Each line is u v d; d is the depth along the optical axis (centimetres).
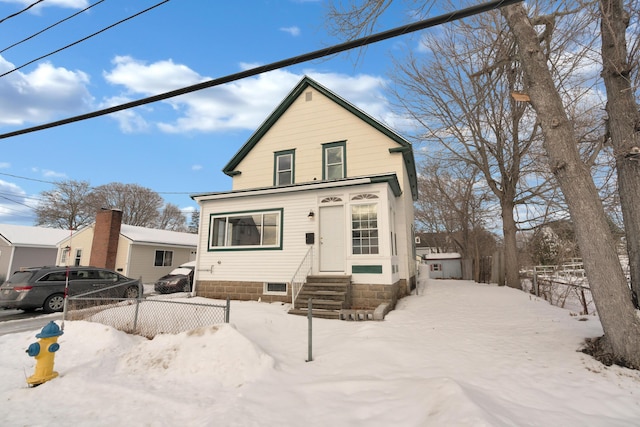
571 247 1551
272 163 1505
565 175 529
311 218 1080
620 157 594
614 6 584
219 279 1162
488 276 1725
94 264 2152
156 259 2348
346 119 1409
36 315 1076
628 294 487
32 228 2791
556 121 536
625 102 579
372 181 1013
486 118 1370
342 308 884
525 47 572
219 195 1189
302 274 1055
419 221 3450
